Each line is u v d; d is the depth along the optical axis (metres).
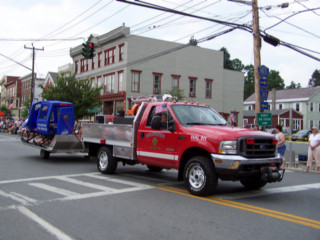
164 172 11.14
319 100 54.91
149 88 34.06
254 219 5.67
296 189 8.59
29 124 15.20
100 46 37.69
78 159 14.55
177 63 36.00
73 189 7.93
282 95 58.69
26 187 8.11
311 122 54.16
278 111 52.19
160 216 5.77
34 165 12.18
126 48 32.78
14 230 4.99
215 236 4.80
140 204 6.57
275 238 4.74
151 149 8.47
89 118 37.56
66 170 11.12
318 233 5.00
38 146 13.96
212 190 7.14
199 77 37.78
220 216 5.82
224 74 40.59
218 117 8.68
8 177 9.55
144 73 33.75
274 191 8.21
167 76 35.22
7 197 7.02
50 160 13.89
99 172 10.74
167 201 6.84
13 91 70.00
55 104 13.72
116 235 4.80
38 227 5.14
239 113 41.88
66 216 5.71
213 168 7.10
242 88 42.28
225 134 6.92
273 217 5.82
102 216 5.73
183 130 7.64
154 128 7.77
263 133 7.43
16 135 35.22
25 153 16.47
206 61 38.41
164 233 4.90
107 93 35.41
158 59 34.62
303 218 5.79
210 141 6.98
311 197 7.62
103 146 10.38
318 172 12.66
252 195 7.64
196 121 8.05
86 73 40.69
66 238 4.66
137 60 31.16
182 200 6.95
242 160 6.66
